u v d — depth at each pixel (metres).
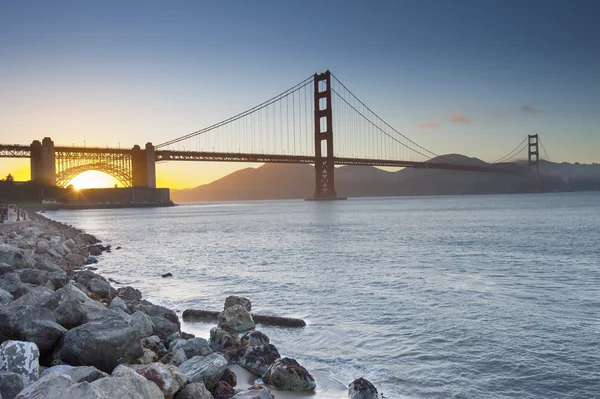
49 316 8.87
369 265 25.58
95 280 15.73
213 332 11.24
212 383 8.09
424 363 10.20
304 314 14.79
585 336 11.95
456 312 14.53
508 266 24.11
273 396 7.84
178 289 20.00
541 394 8.67
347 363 10.23
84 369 6.70
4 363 6.79
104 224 83.06
